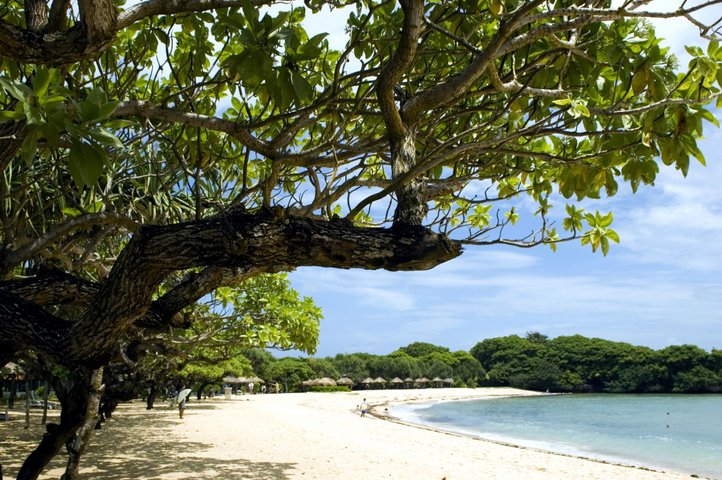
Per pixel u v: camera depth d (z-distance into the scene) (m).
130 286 2.91
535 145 4.93
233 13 3.21
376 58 4.27
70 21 4.39
